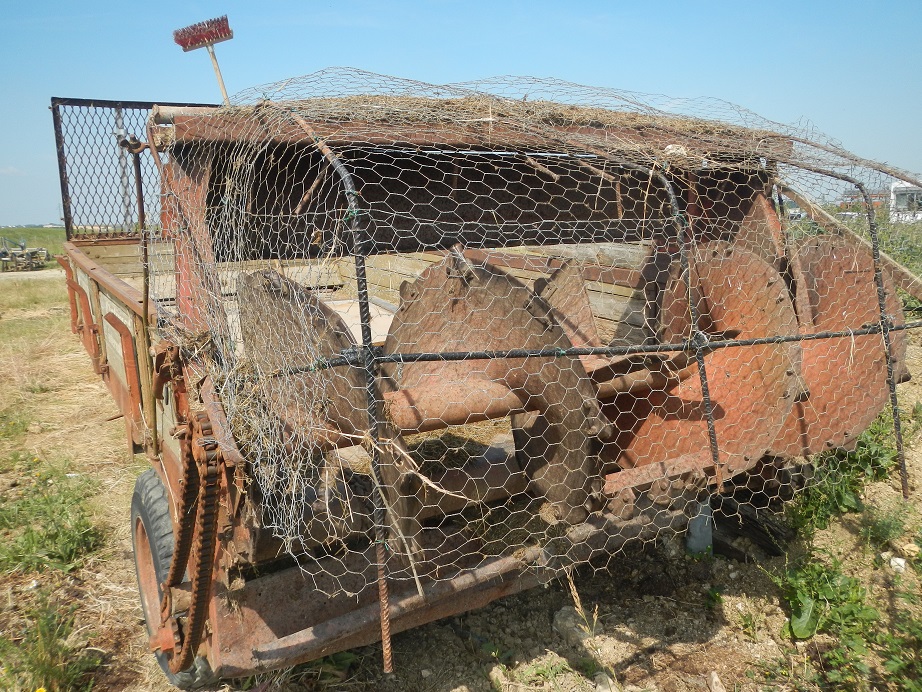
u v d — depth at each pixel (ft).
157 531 10.94
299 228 11.49
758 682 11.21
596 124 12.92
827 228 14.25
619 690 10.95
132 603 13.78
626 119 13.39
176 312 11.09
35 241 110.52
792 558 14.24
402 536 8.68
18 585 14.37
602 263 16.11
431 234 12.52
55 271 70.74
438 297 10.14
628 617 12.83
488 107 12.07
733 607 13.08
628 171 13.42
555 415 9.70
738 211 14.58
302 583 9.44
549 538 10.37
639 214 14.46
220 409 8.26
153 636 9.84
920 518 15.40
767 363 11.53
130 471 19.67
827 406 13.17
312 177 11.60
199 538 7.80
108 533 16.40
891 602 12.91
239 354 9.80
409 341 9.98
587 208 13.67
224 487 7.80
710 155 12.52
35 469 19.86
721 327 12.67
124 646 12.56
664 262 13.70
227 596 8.96
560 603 13.29
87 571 14.90
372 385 7.59
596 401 9.66
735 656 11.82
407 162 12.19
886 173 13.24
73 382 28.22
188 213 10.78
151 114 11.41
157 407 11.98
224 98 14.38
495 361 9.98
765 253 13.93
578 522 10.16
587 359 12.10
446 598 9.98
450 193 12.56
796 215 14.65
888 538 14.46
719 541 14.69
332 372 8.43
